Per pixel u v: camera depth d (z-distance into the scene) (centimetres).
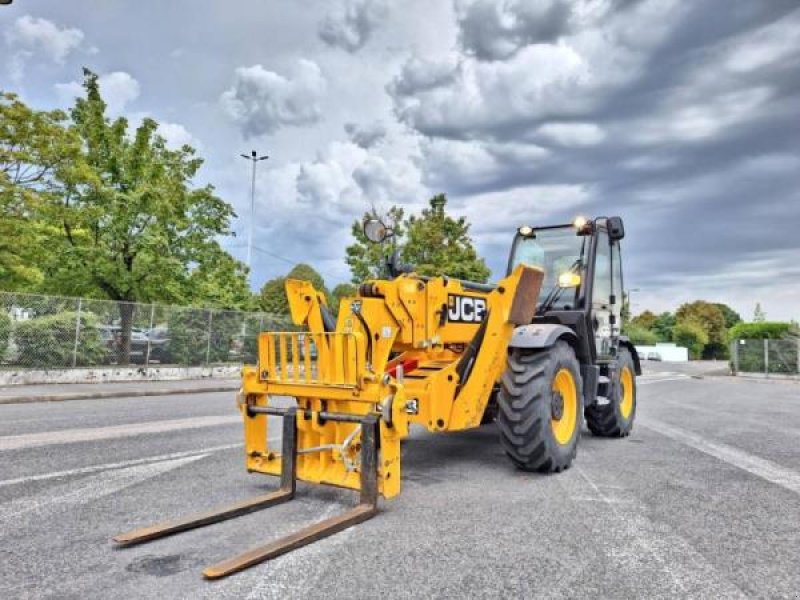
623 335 772
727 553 316
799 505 411
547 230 695
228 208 2008
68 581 275
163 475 486
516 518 373
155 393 1262
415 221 2292
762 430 806
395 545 323
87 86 1784
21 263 1452
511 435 494
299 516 375
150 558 303
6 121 1370
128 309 1505
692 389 1783
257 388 450
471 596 260
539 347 489
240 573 283
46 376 1339
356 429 399
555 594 263
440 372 463
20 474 490
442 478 488
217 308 2042
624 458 582
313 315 509
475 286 597
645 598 260
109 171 1766
